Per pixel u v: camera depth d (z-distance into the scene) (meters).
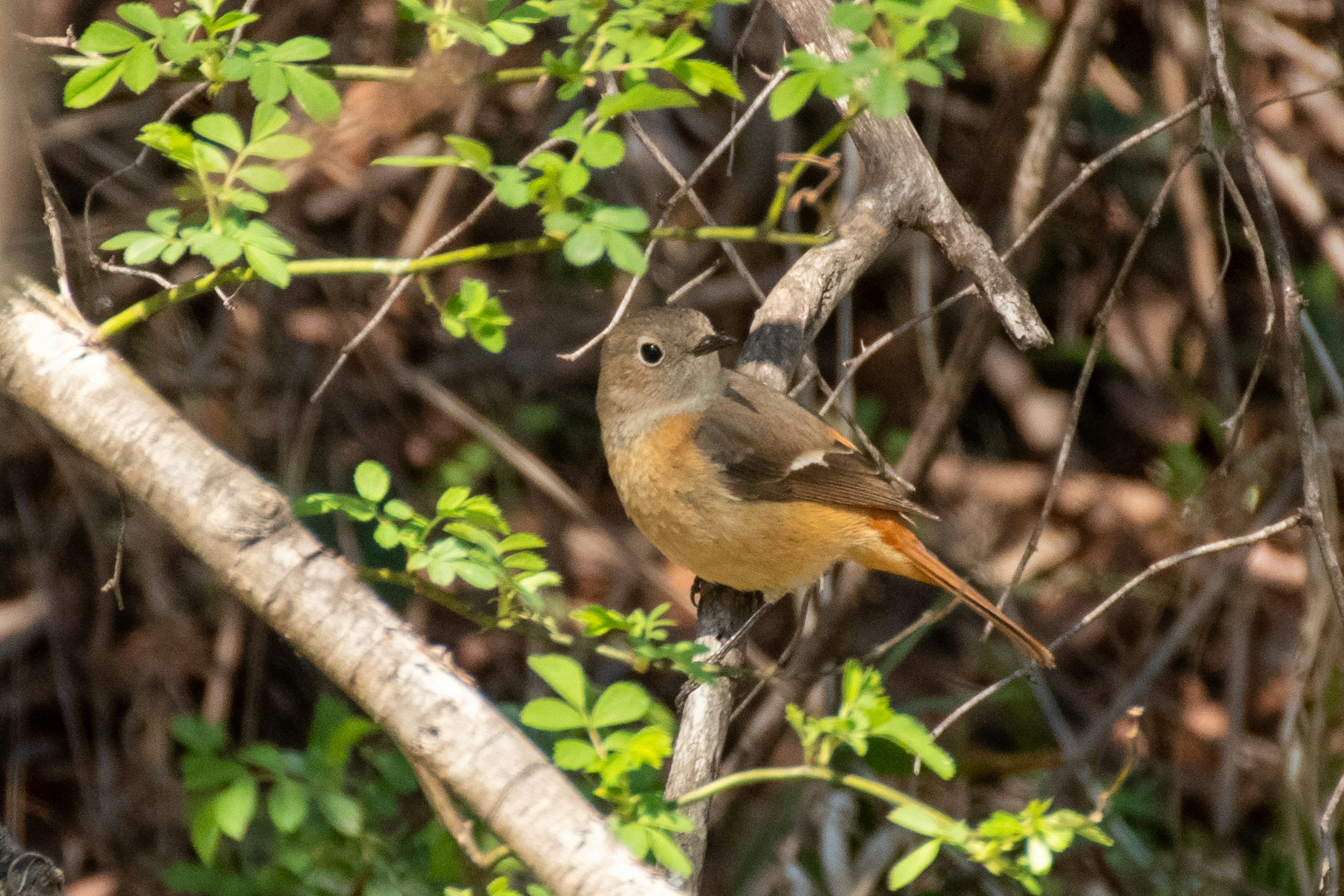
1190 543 12.07
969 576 8.80
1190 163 11.87
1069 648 12.56
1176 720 12.12
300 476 10.98
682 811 5.81
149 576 10.98
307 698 11.38
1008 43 12.55
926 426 11.16
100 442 4.51
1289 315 6.86
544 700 4.55
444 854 6.63
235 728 11.07
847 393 10.53
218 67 5.37
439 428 12.26
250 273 5.18
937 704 11.23
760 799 11.22
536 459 12.26
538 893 5.05
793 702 10.63
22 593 11.03
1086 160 13.06
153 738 10.66
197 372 11.14
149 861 10.32
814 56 4.65
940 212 7.58
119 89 10.38
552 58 5.22
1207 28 8.00
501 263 12.97
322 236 11.95
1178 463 12.69
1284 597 12.41
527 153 11.77
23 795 10.64
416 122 10.38
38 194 9.89
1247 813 11.85
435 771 4.28
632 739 4.53
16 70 4.23
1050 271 13.53
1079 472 13.40
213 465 4.46
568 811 4.20
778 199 4.77
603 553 12.25
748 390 8.18
